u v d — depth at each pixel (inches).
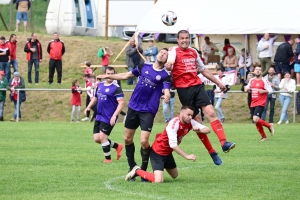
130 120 824.9
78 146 1232.2
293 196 711.7
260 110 1353.3
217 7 2181.3
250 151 1166.3
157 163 795.4
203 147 1234.0
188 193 722.8
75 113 2066.9
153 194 715.4
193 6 2196.1
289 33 2101.4
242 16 2150.6
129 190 741.3
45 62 2546.8
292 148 1218.6
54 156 1071.0
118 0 2640.3
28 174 866.1
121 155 1094.4
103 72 2235.5
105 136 995.9
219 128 860.0
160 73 814.5
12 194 716.7
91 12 3070.9
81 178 832.9
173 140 769.6
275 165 974.4
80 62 2522.1
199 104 866.1
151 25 2196.1
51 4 2930.6
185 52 868.0
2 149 1167.6
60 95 2167.8
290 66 2124.8
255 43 2463.1
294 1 2137.1
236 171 908.6
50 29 2930.6
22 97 1967.3
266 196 710.5
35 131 1544.0
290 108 1984.5
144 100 816.9
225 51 2257.6
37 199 685.9
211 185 781.9
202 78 1803.6
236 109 2016.5
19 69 2471.7
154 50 2201.0
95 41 2716.5
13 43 2161.7
